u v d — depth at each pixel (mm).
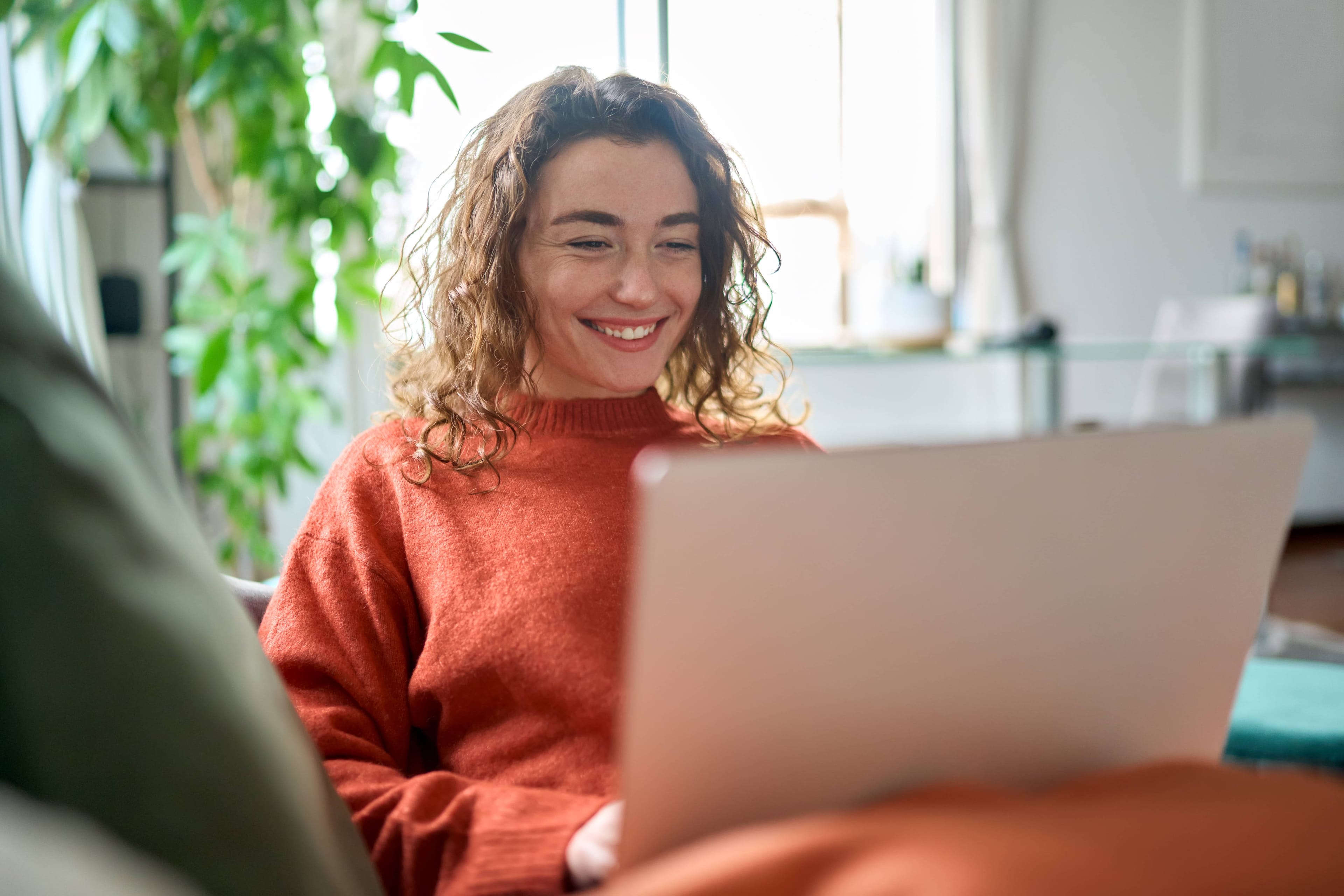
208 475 2969
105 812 374
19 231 2625
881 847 391
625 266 1050
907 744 542
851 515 491
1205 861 405
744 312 1236
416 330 1219
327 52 3275
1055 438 541
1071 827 419
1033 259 5133
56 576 390
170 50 2352
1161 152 5250
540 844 723
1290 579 4312
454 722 959
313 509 1061
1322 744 1149
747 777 505
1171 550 587
